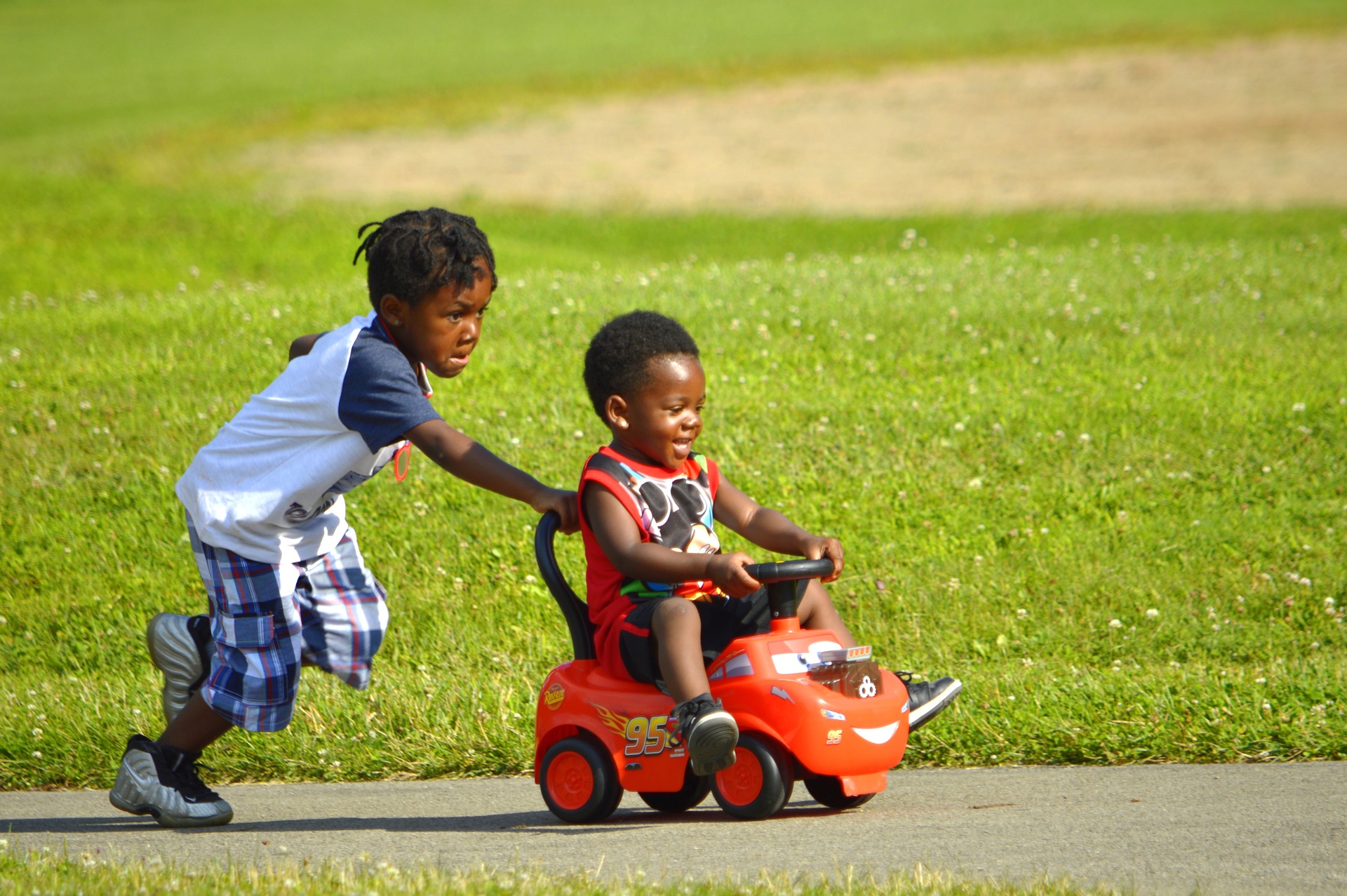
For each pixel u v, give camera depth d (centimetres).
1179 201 8250
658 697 1341
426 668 2086
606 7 19838
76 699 1955
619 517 1330
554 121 12275
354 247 6550
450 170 10312
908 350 3300
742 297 3825
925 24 16412
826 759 1301
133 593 2412
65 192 7375
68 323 3838
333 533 1450
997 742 1631
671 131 11719
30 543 2552
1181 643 2078
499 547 2436
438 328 1337
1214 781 1441
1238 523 2420
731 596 1292
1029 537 2411
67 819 1519
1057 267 4303
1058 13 16612
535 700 1856
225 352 3419
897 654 2092
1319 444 2683
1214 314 3562
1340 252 4484
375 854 1262
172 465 2778
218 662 1414
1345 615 2125
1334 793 1360
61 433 2925
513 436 2773
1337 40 13675
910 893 1009
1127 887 1063
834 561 1323
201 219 6850
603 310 3656
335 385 1330
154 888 1036
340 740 1769
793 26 16962
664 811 1448
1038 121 11300
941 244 7162
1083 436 2719
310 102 13225
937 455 2700
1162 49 13875
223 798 1617
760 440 2764
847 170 9919
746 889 1024
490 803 1527
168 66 16362
